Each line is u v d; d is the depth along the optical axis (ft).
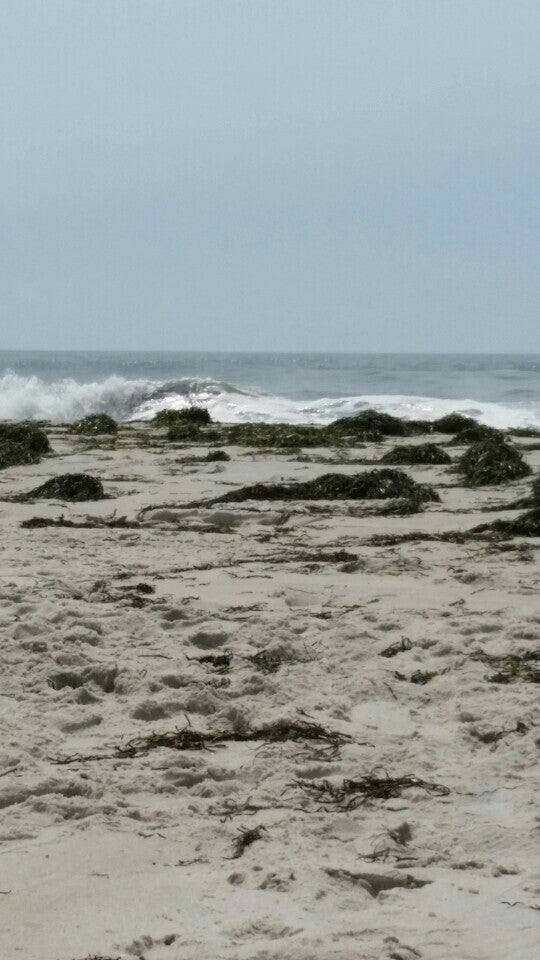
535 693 22.21
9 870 14.76
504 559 37.58
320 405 142.10
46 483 56.75
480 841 15.76
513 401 163.02
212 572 35.63
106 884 14.34
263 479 62.49
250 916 13.37
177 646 26.25
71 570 35.78
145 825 16.39
